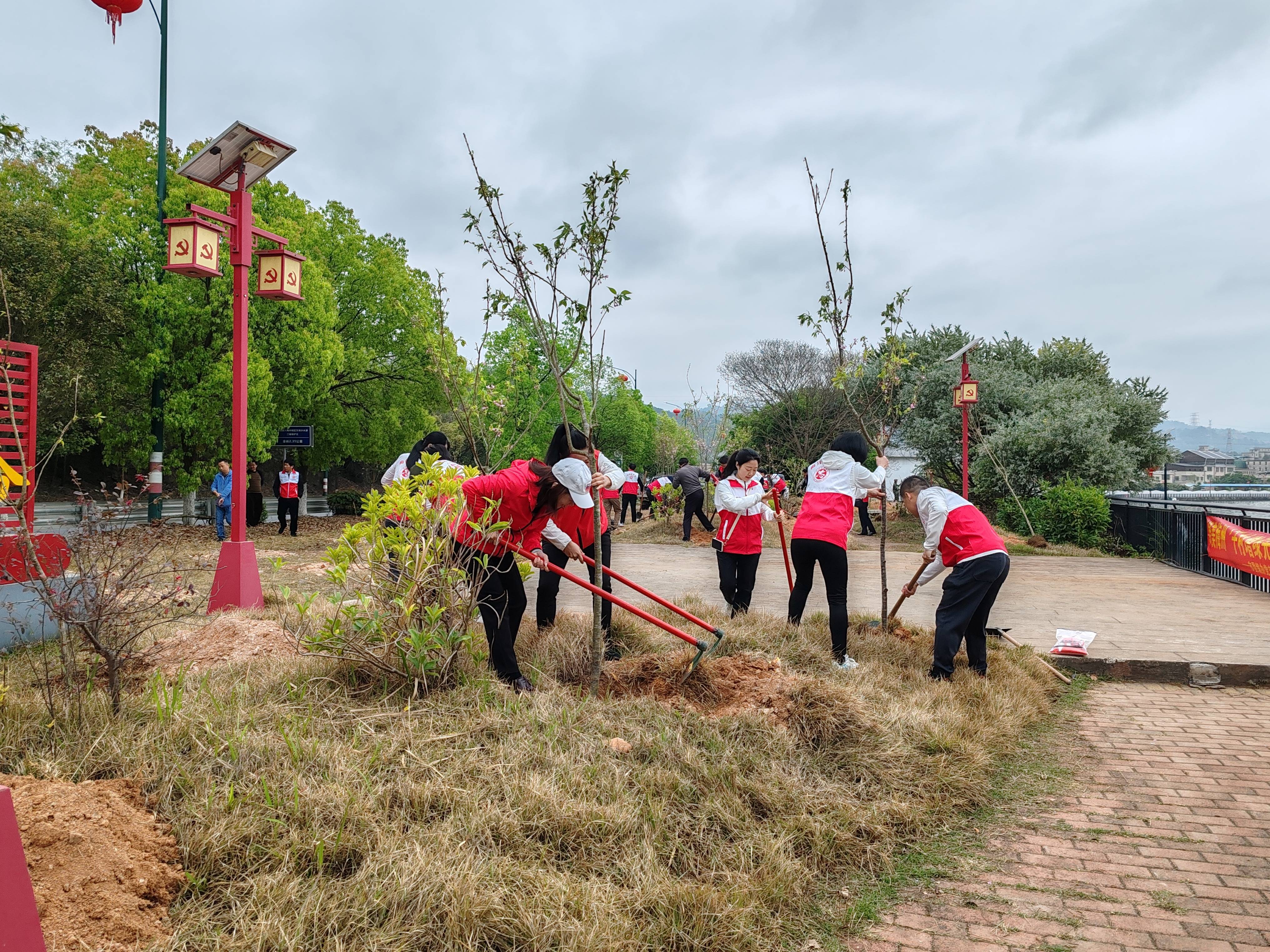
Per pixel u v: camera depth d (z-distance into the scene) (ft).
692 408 71.82
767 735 12.16
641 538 53.78
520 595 14.53
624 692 14.34
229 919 7.25
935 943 8.37
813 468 18.43
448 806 9.21
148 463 54.39
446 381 24.59
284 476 53.01
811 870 9.59
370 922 7.30
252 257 23.97
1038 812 11.78
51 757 9.39
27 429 18.74
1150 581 36.09
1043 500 55.67
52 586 11.49
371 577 13.20
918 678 16.47
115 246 52.31
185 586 13.75
